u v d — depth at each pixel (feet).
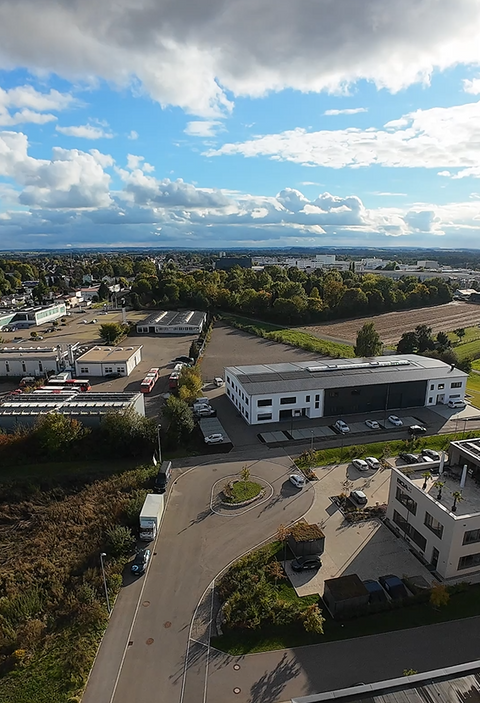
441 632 95.61
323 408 214.69
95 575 110.11
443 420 211.00
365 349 297.12
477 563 114.01
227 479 157.07
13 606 103.30
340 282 566.36
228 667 87.04
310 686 83.15
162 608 101.60
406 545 123.85
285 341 370.32
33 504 145.18
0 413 185.88
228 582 107.24
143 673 85.92
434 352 287.89
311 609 94.79
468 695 63.77
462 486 124.36
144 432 171.01
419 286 577.02
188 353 337.11
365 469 163.02
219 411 221.46
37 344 371.15
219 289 553.64
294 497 146.20
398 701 63.05
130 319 480.64
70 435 170.60
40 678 85.10
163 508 139.54
